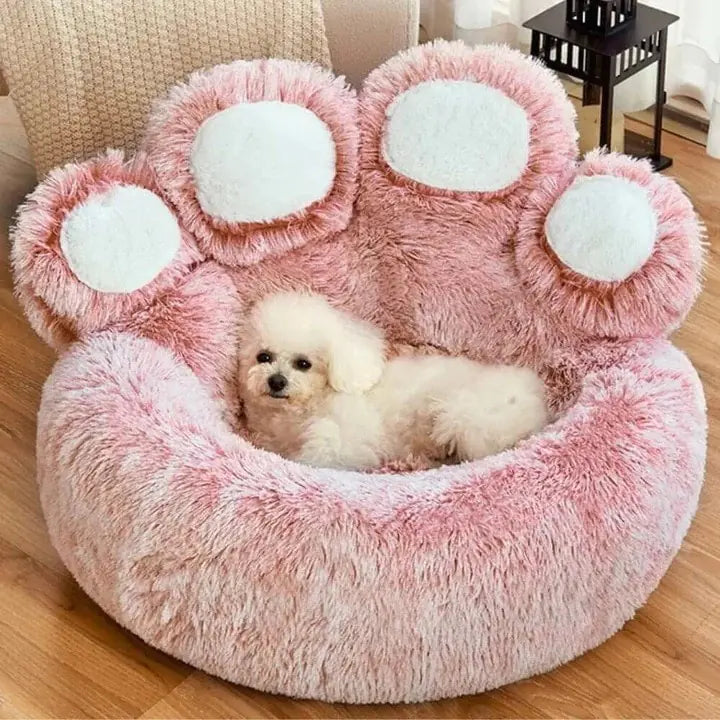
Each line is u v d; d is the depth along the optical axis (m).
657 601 1.44
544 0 2.28
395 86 1.54
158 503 1.27
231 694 1.34
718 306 1.88
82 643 1.40
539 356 1.54
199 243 1.55
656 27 1.95
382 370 1.54
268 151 1.50
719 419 1.68
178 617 1.29
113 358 1.42
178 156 1.52
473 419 1.45
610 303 1.45
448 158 1.51
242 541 1.24
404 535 1.23
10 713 1.32
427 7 2.43
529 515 1.25
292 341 1.51
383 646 1.25
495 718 1.31
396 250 1.58
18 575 1.48
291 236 1.55
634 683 1.35
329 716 1.32
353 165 1.55
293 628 1.25
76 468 1.32
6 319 1.88
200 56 1.63
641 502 1.29
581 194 1.47
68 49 1.57
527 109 1.51
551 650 1.30
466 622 1.25
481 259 1.55
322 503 1.25
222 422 1.48
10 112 2.32
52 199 1.46
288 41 1.64
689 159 2.21
